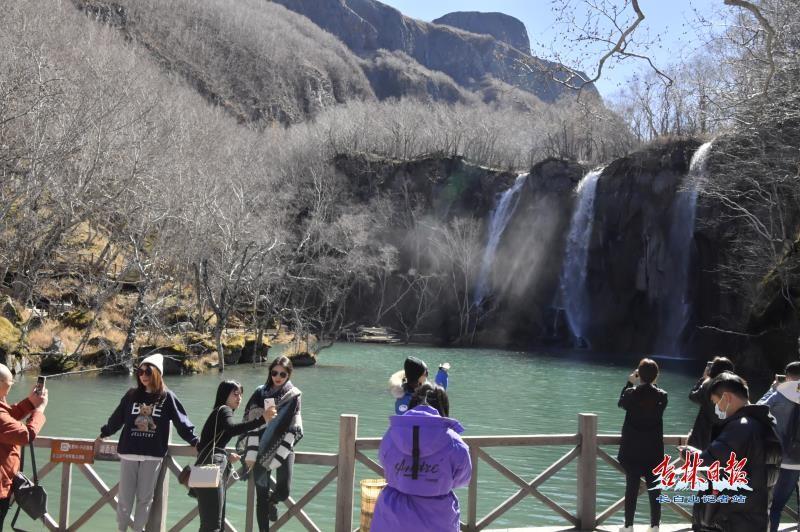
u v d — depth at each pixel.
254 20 143.50
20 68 32.88
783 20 19.06
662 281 53.56
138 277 41.66
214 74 117.75
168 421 7.19
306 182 64.88
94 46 55.12
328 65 154.88
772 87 22.20
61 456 7.44
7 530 9.61
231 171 51.47
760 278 39.88
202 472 6.64
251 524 7.48
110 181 37.12
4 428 6.41
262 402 7.35
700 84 29.86
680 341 51.94
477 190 67.75
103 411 20.86
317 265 53.78
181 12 123.00
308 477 13.48
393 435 5.38
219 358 33.69
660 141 55.03
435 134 82.44
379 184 70.81
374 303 66.94
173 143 46.12
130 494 7.12
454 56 164.12
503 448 16.78
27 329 29.17
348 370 36.06
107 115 36.19
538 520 11.27
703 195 46.88
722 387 5.79
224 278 36.25
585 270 58.81
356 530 7.51
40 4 51.75
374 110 88.69
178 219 39.09
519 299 62.56
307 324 44.78
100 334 33.19
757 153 35.66
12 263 35.25
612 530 8.02
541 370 39.19
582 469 8.12
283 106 127.31
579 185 60.31
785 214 39.84
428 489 5.24
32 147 31.98
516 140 80.06
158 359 7.22
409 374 6.60
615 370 39.69
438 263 66.44
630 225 55.50
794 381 7.36
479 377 35.00
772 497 7.49
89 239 40.62
